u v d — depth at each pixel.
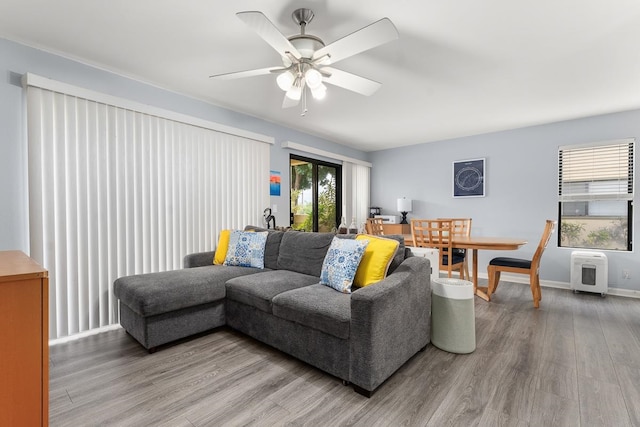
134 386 1.81
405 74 2.79
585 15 1.93
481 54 2.42
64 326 2.42
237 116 3.80
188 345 2.38
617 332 2.61
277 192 4.32
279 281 2.51
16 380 0.92
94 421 1.50
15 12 1.94
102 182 2.63
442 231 3.70
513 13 1.92
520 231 4.51
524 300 3.58
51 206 2.36
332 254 2.42
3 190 2.21
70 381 1.85
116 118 2.73
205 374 1.96
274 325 2.23
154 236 2.98
